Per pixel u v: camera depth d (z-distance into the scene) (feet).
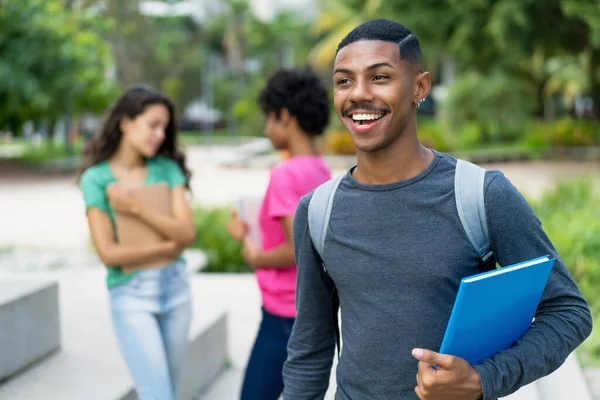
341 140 70.69
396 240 4.45
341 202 4.68
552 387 10.84
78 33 72.64
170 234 8.04
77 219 34.14
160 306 7.97
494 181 4.37
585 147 75.46
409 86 4.49
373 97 4.43
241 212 8.06
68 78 65.36
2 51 62.13
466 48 52.75
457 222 4.36
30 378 9.62
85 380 9.55
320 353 5.36
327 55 86.53
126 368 10.00
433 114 109.91
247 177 59.21
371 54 4.43
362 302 4.58
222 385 11.98
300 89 7.73
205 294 17.28
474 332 4.01
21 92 62.28
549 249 4.38
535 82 90.74
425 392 4.00
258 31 169.99
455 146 74.13
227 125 170.60
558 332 4.23
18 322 9.66
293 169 7.38
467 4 48.39
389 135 4.47
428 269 4.37
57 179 58.13
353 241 4.57
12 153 89.04
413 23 51.01
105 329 11.87
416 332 4.42
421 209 4.43
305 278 5.11
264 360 7.74
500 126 82.38
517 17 45.96
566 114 120.78
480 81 77.82
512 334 4.25
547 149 73.67
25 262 21.21
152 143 8.19
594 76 82.17
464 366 3.96
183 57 161.38
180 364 8.41
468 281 3.77
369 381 4.59
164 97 8.33
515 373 4.07
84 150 8.36
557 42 51.47
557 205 24.72
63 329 11.89
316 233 4.75
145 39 145.28
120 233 8.00
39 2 63.16
